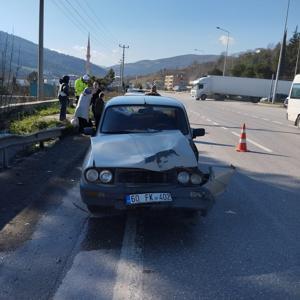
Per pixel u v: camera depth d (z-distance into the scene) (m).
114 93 57.03
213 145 14.09
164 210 5.29
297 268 4.64
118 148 5.70
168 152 5.54
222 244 5.28
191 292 4.05
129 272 4.45
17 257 4.77
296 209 6.86
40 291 4.03
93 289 4.08
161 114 6.95
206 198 5.35
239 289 4.13
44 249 5.01
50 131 12.11
